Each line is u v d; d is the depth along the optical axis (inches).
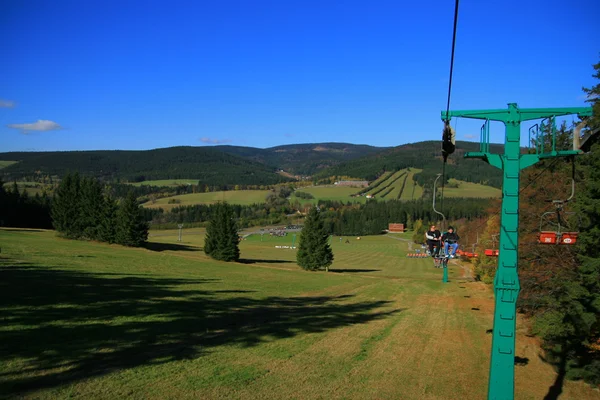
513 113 379.6
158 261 1907.0
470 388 519.8
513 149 378.6
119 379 447.8
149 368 489.1
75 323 658.8
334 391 473.1
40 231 2891.2
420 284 1604.3
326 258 2160.4
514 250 374.3
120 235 2466.8
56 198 2600.9
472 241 2107.5
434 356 646.5
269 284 1465.3
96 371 464.8
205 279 1455.5
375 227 5634.8
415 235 4763.8
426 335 777.6
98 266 1501.0
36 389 405.1
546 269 834.2
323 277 1845.5
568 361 655.8
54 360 486.3
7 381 417.7
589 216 670.5
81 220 2487.7
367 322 868.6
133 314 765.9
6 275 1093.8
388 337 741.3
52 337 572.7
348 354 620.1
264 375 503.5
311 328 773.3
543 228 874.8
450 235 828.0
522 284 855.7
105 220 2477.9
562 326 647.8
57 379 433.4
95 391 412.5
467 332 820.0
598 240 658.2
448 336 781.3
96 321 685.3
